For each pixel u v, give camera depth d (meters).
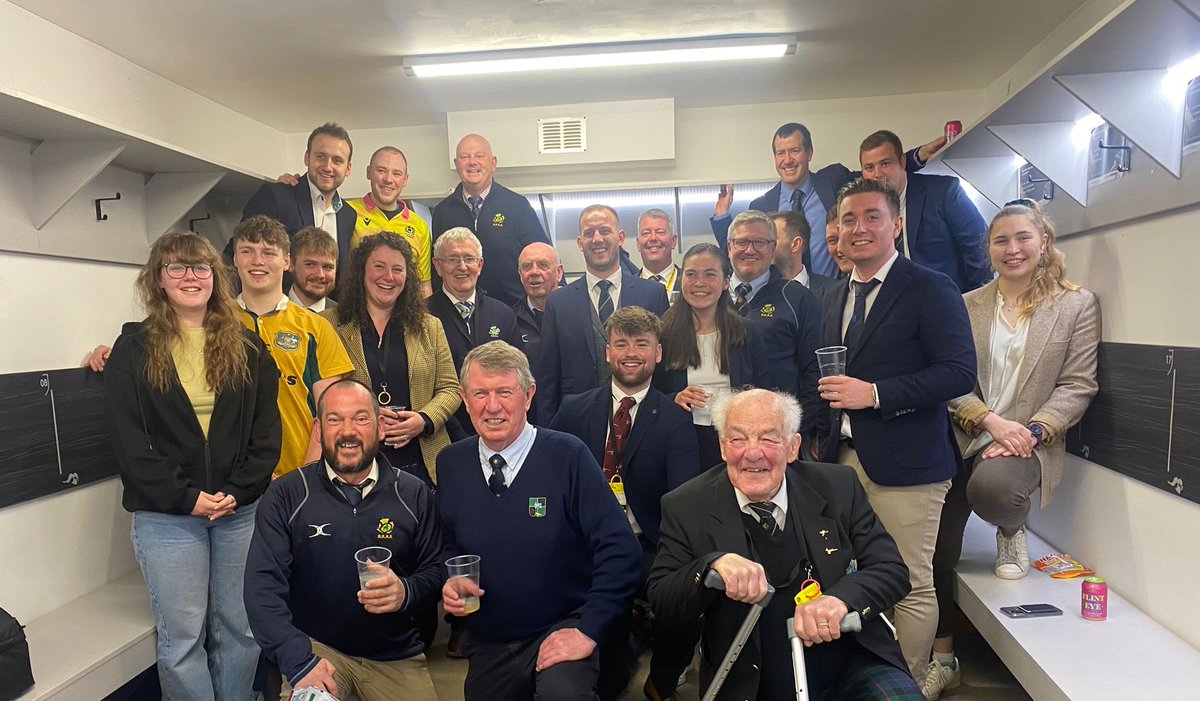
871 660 1.98
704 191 5.12
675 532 2.12
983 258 3.59
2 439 2.73
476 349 2.31
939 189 3.68
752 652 1.96
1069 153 2.96
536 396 3.36
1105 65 2.21
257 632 2.16
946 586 2.82
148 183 3.65
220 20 3.21
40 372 2.92
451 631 3.11
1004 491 2.54
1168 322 2.29
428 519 2.42
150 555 2.49
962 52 4.01
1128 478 2.52
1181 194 2.19
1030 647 2.17
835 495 2.12
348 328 3.13
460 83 4.26
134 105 3.67
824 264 4.29
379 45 3.60
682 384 2.97
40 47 3.10
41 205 2.93
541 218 5.31
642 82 4.41
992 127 2.97
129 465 2.46
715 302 2.89
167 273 2.54
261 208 3.75
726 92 4.67
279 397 2.95
